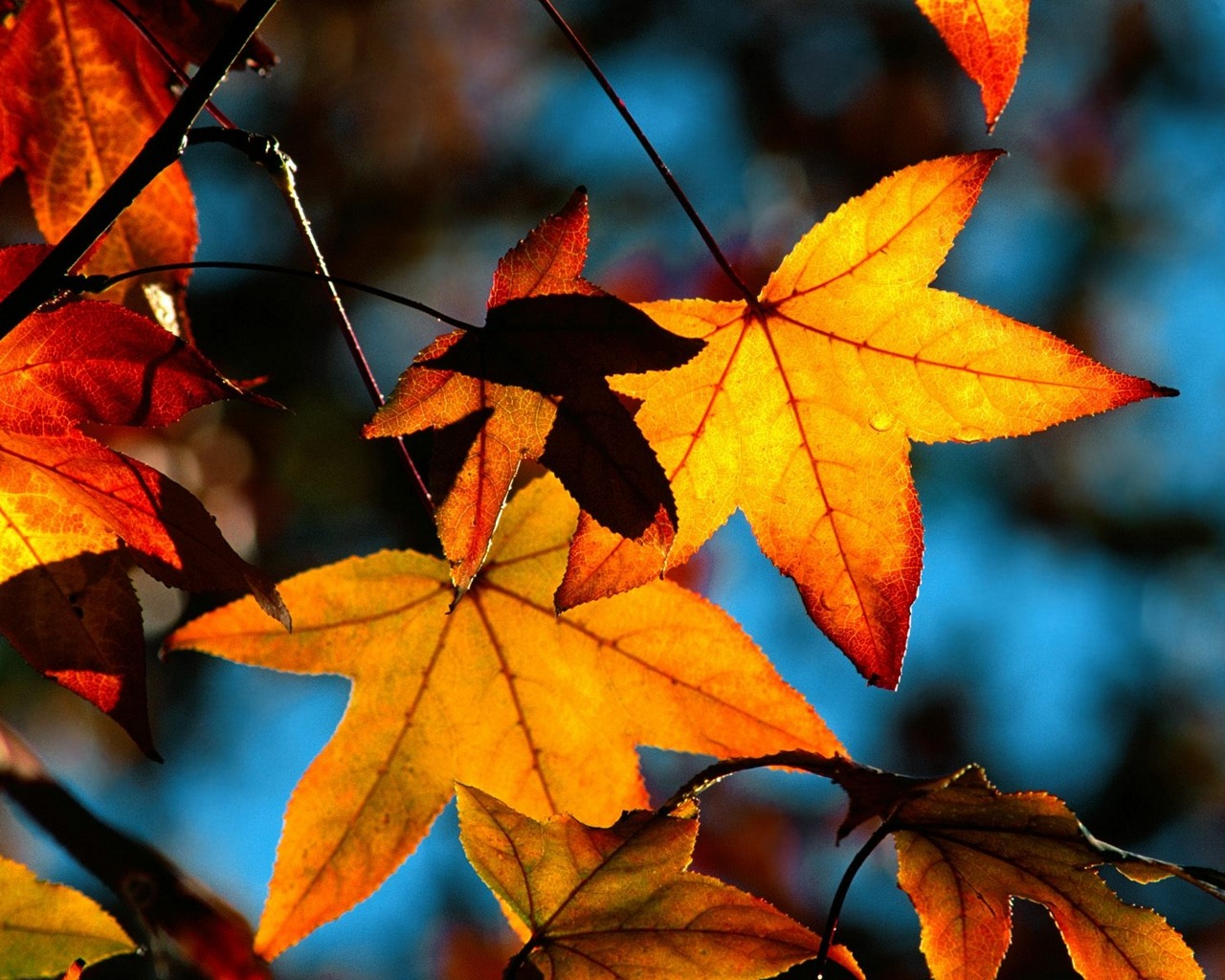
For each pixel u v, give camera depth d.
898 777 1.01
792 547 1.04
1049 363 1.03
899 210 1.03
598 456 1.01
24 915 1.04
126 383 1.00
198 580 1.01
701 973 1.01
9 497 1.01
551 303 1.01
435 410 1.00
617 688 1.06
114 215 1.00
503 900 1.01
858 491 1.04
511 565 1.06
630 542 1.01
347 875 1.06
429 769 1.06
